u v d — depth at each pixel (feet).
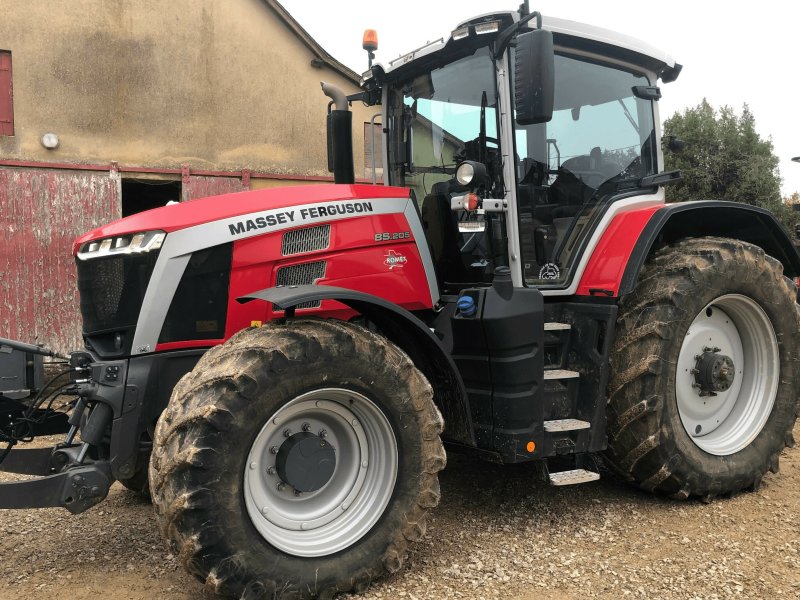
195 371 8.14
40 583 8.76
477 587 8.57
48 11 24.88
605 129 12.25
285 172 29.09
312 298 8.25
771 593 8.31
